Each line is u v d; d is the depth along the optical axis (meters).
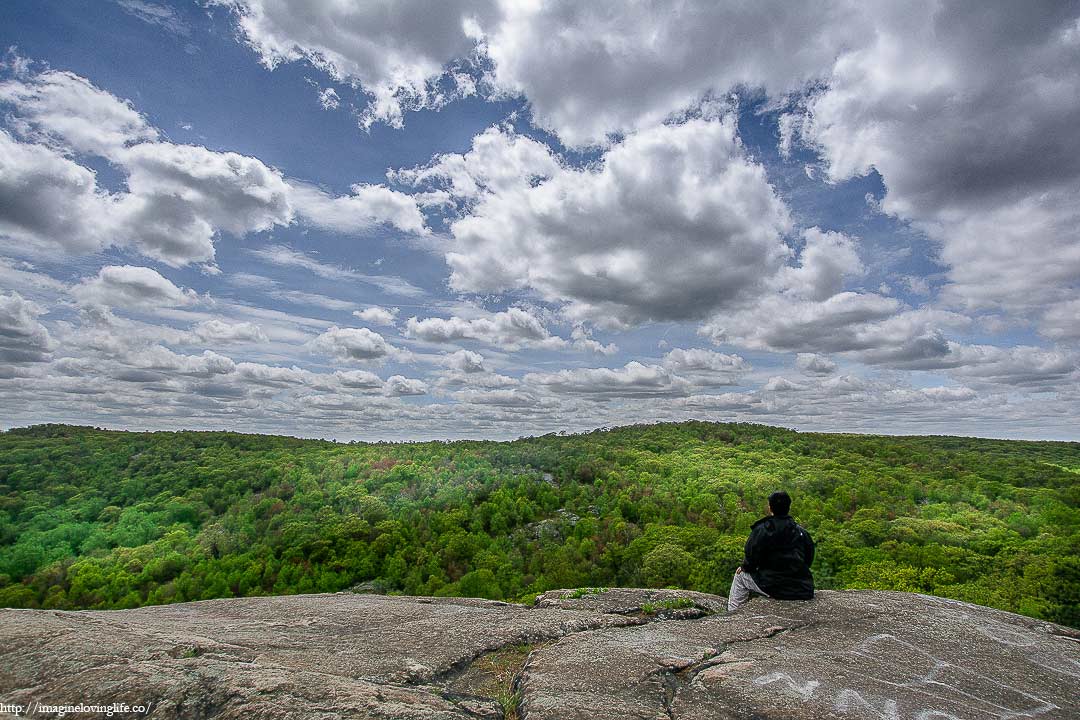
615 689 4.23
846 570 44.31
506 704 4.20
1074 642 5.69
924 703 4.11
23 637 5.03
